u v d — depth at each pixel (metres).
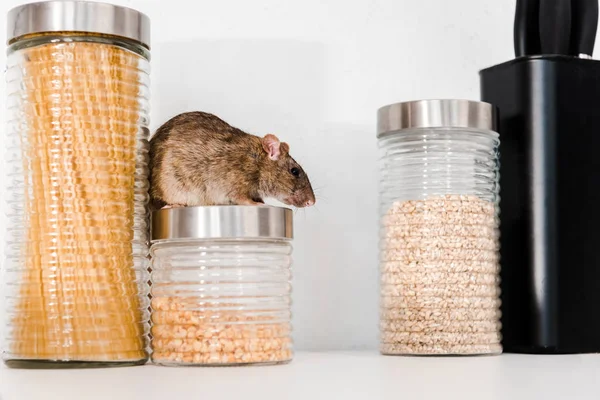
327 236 1.39
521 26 1.26
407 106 1.17
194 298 1.02
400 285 1.18
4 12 1.29
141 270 1.09
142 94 1.10
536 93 1.21
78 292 1.02
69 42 1.04
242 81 1.37
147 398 0.74
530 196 1.20
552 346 1.18
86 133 1.03
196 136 1.16
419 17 1.47
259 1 1.39
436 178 1.20
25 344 1.02
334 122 1.41
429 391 0.78
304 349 1.37
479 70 1.37
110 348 1.02
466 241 1.17
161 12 1.34
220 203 1.18
